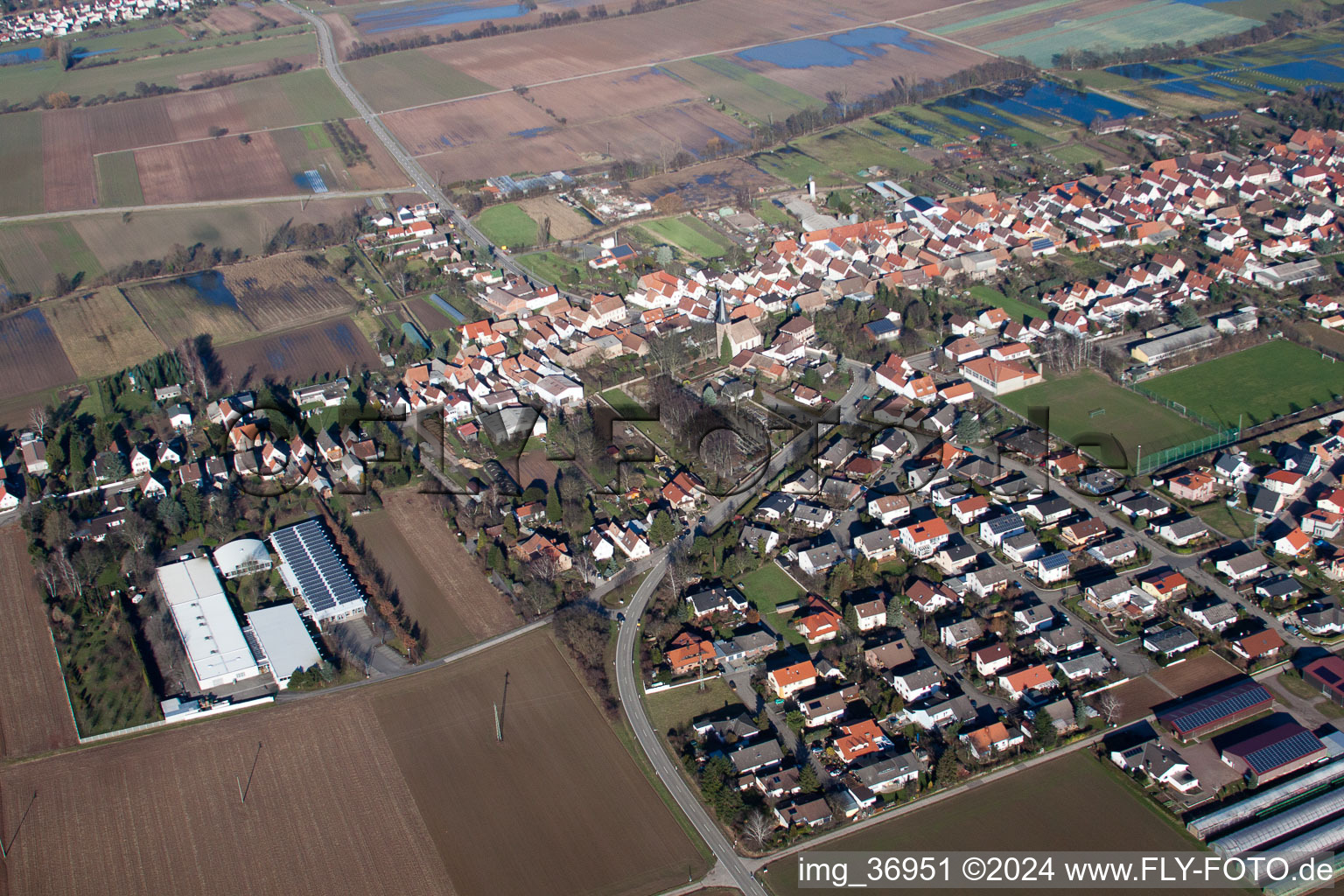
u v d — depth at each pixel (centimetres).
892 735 16462
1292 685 16712
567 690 17638
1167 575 18700
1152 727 16188
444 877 14575
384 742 16800
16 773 16562
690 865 14550
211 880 14688
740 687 17488
